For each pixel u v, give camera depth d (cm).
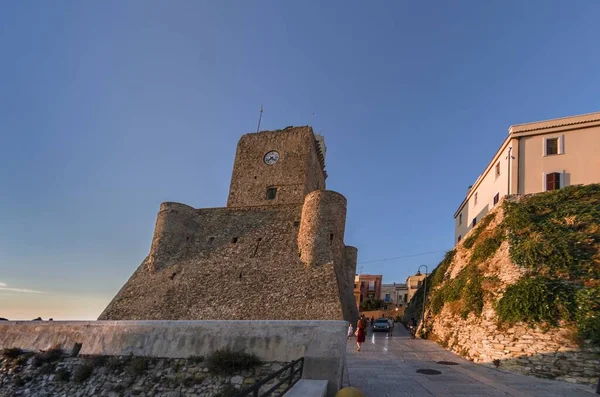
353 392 835
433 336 2694
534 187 2745
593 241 1872
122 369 1409
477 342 1850
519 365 1547
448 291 2664
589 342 1426
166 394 1255
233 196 4575
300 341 1145
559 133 2798
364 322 2172
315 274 3088
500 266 2103
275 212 3850
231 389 1157
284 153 4669
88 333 1580
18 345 1692
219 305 3095
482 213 3431
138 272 3644
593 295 1566
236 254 3531
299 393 801
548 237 2012
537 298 1669
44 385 1488
